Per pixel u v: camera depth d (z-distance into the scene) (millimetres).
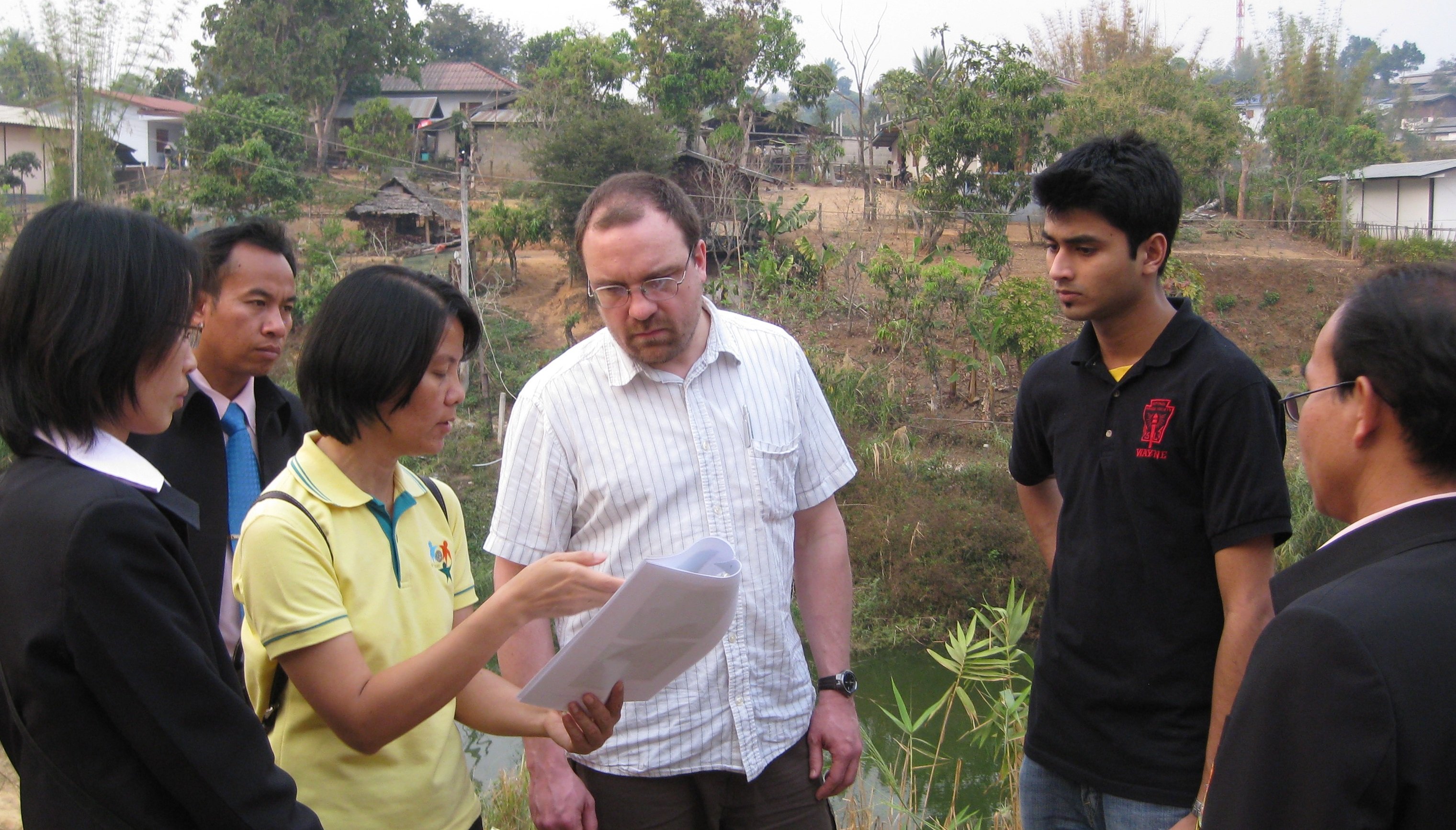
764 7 31250
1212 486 2074
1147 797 2191
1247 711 1247
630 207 2135
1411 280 1293
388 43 36438
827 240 23609
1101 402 2270
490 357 18266
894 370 18047
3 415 1413
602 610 1566
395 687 1657
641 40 30422
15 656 1317
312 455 1857
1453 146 46031
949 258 18406
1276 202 27141
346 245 23266
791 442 2385
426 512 2020
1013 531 12945
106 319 1406
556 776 2254
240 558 1763
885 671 11484
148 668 1347
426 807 1876
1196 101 26188
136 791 1376
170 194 25047
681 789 2266
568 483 2301
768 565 2305
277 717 1845
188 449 2543
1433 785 1114
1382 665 1127
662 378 2277
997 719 3857
